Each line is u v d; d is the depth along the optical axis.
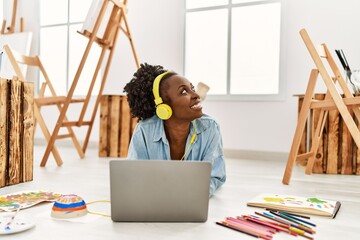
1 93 1.59
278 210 1.20
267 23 2.83
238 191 1.57
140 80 1.25
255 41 2.88
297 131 1.81
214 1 3.01
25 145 1.73
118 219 1.03
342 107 1.73
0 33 3.79
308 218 1.13
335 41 2.56
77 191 1.52
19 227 0.96
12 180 1.66
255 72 2.89
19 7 3.79
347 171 2.15
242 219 1.07
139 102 1.27
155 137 1.26
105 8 2.31
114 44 2.69
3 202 1.22
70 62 3.67
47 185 1.65
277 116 2.74
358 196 1.52
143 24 3.20
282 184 1.77
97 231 0.97
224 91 3.01
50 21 3.73
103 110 2.80
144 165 1.01
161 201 1.03
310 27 2.62
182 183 1.03
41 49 3.76
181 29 3.06
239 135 2.85
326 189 1.66
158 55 3.15
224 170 1.43
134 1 3.22
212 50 3.03
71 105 3.54
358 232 1.01
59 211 1.08
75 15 3.63
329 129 2.16
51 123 3.66
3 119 1.60
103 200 1.33
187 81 1.18
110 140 2.80
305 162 2.38
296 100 2.68
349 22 2.52
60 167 2.22
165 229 0.99
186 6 3.07
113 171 1.01
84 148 2.85
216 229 1.00
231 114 2.88
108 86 3.38
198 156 1.33
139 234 0.95
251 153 2.80
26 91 1.74
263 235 0.93
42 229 0.98
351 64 2.52
